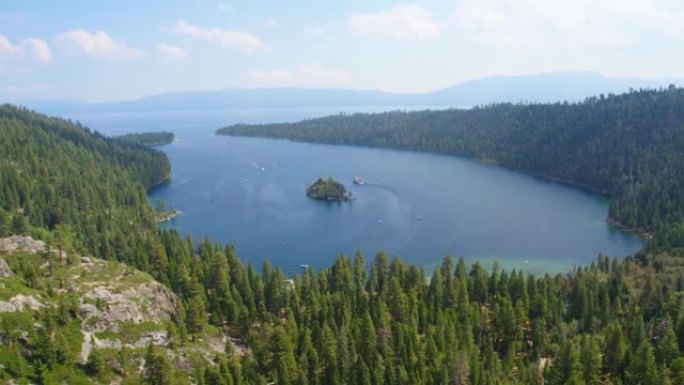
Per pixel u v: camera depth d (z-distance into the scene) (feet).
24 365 350.64
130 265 638.12
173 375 411.13
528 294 558.56
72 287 453.99
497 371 425.69
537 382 424.46
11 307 386.11
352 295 553.64
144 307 463.42
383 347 449.89
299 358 436.35
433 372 419.74
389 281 584.81
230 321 541.34
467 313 518.37
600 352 457.68
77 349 387.34
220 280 556.92
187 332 466.70
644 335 448.24
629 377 409.90
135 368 401.08
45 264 501.15
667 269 652.07
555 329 507.71
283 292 571.28
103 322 423.23
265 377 435.94
